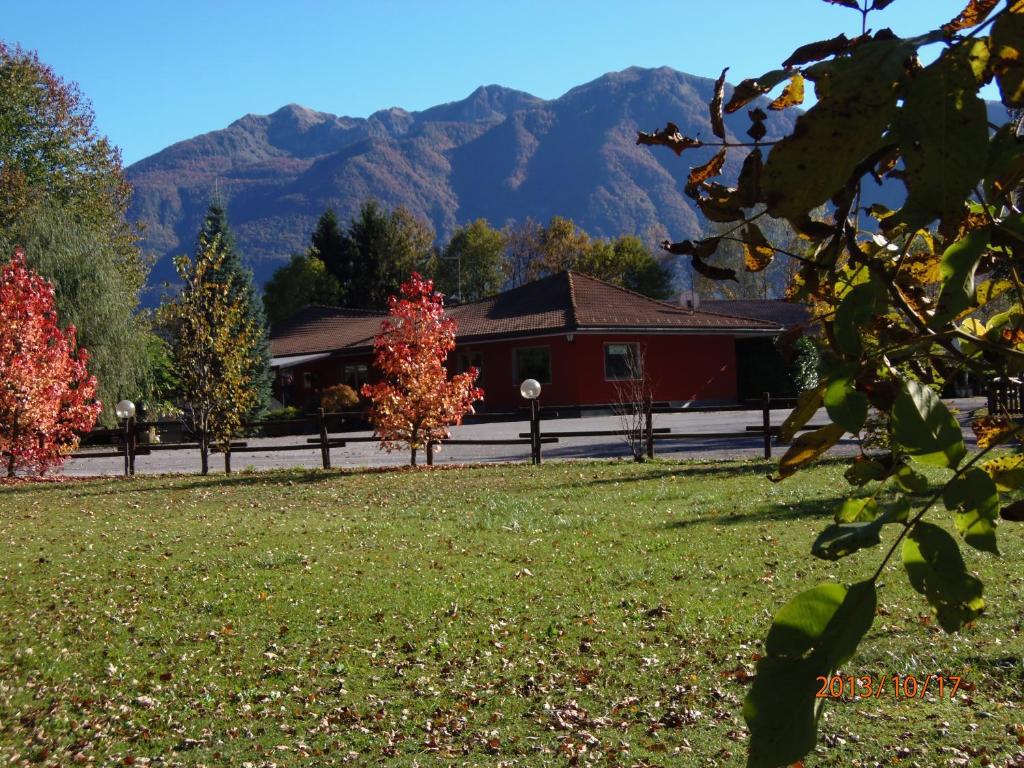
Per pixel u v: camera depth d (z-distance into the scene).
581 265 69.38
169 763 4.77
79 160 42.34
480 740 4.86
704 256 1.27
